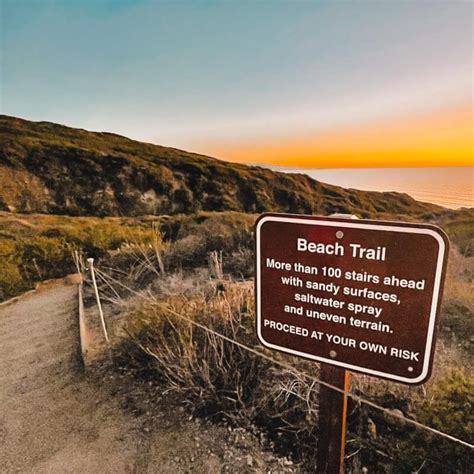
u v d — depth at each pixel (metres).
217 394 2.39
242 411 2.21
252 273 5.29
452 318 3.23
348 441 1.86
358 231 1.14
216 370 2.48
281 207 44.19
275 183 47.84
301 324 1.33
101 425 2.37
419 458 1.70
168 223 11.65
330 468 1.43
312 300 1.29
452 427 1.72
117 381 2.86
